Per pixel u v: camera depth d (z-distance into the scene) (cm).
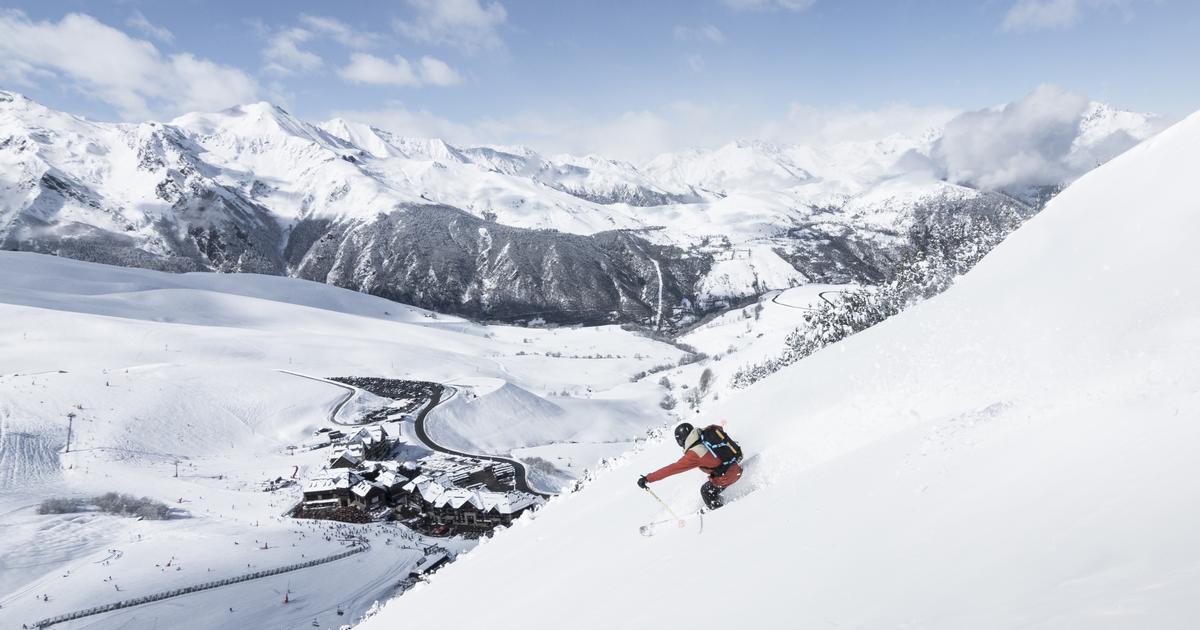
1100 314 756
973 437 577
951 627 279
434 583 1330
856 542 468
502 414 15450
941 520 434
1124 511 320
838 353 1242
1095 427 468
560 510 1396
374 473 10462
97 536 7375
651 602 557
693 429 802
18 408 11794
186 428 12812
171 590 5919
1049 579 285
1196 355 509
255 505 9256
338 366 19350
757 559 536
